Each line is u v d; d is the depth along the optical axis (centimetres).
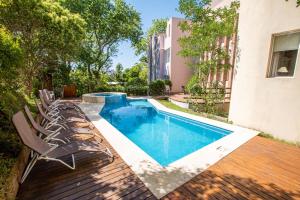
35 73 966
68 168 331
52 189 268
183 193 269
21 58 344
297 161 381
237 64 674
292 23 496
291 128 508
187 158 391
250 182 302
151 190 274
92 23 1725
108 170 329
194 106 987
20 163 301
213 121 728
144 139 675
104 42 1909
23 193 257
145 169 337
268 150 440
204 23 919
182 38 1005
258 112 599
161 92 1748
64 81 1503
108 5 1781
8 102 447
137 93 1772
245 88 643
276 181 305
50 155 295
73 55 1027
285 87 517
